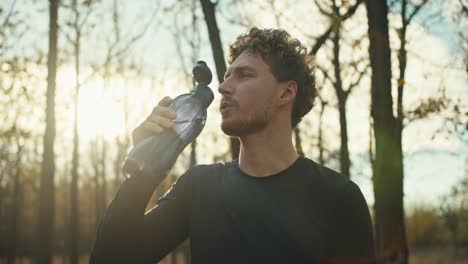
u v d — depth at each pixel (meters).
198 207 1.73
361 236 1.68
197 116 1.65
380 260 4.91
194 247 1.68
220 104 1.71
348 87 8.41
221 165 1.84
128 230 1.50
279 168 1.70
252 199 1.65
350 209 1.67
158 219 1.72
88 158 25.23
